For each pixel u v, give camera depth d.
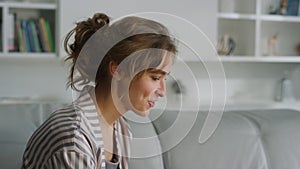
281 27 3.56
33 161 0.82
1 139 1.29
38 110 1.41
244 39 3.36
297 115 1.64
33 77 3.06
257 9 3.20
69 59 0.89
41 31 2.82
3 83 3.01
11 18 2.75
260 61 3.37
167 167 1.38
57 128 0.81
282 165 1.46
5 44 2.73
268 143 1.49
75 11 2.72
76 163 0.76
